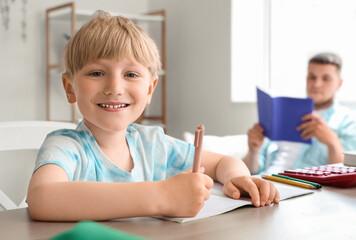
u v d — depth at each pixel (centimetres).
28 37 324
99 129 79
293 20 279
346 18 246
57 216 53
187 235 47
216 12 307
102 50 68
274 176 87
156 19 331
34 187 56
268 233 48
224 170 83
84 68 70
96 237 21
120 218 55
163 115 341
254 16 298
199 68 324
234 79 296
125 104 71
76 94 72
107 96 69
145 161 87
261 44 299
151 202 54
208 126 318
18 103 323
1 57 317
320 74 226
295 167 222
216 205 61
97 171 77
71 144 73
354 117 223
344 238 46
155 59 77
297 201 66
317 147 219
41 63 329
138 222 53
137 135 88
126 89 70
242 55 297
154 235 47
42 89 329
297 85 277
